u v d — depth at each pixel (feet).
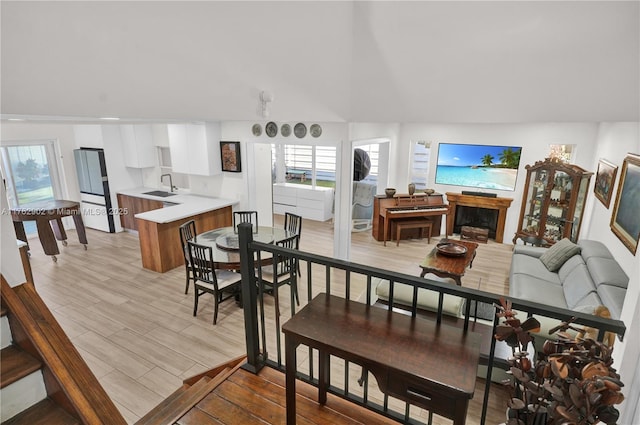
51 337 4.97
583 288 11.64
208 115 6.39
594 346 4.05
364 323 5.22
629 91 6.38
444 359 4.48
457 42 7.13
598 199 15.89
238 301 14.17
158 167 23.24
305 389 6.47
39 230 17.76
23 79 4.02
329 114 8.49
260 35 6.31
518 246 18.04
